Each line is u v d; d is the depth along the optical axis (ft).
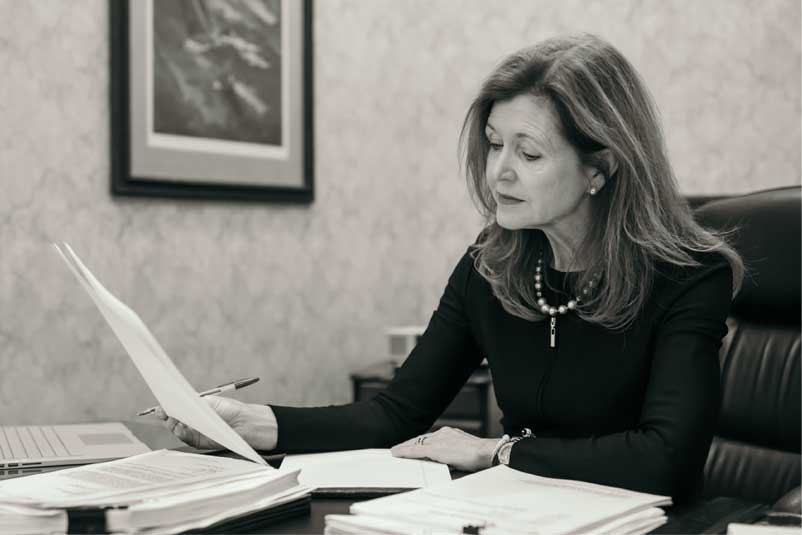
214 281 8.62
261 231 9.03
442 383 4.82
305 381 9.45
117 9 7.75
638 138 4.15
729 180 8.87
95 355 7.79
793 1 8.53
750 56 8.73
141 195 7.94
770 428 5.49
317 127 9.53
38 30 7.34
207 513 2.83
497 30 10.13
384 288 10.25
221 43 8.57
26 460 4.10
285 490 3.11
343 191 9.81
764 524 3.11
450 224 10.44
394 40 10.30
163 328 8.21
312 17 9.34
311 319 9.50
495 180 4.07
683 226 4.38
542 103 3.95
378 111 10.16
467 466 3.92
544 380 4.38
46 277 7.45
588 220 4.28
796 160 8.54
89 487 2.91
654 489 3.52
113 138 7.77
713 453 5.69
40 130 7.37
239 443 3.29
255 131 8.86
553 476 3.62
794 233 5.49
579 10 9.63
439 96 10.48
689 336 4.00
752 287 5.63
